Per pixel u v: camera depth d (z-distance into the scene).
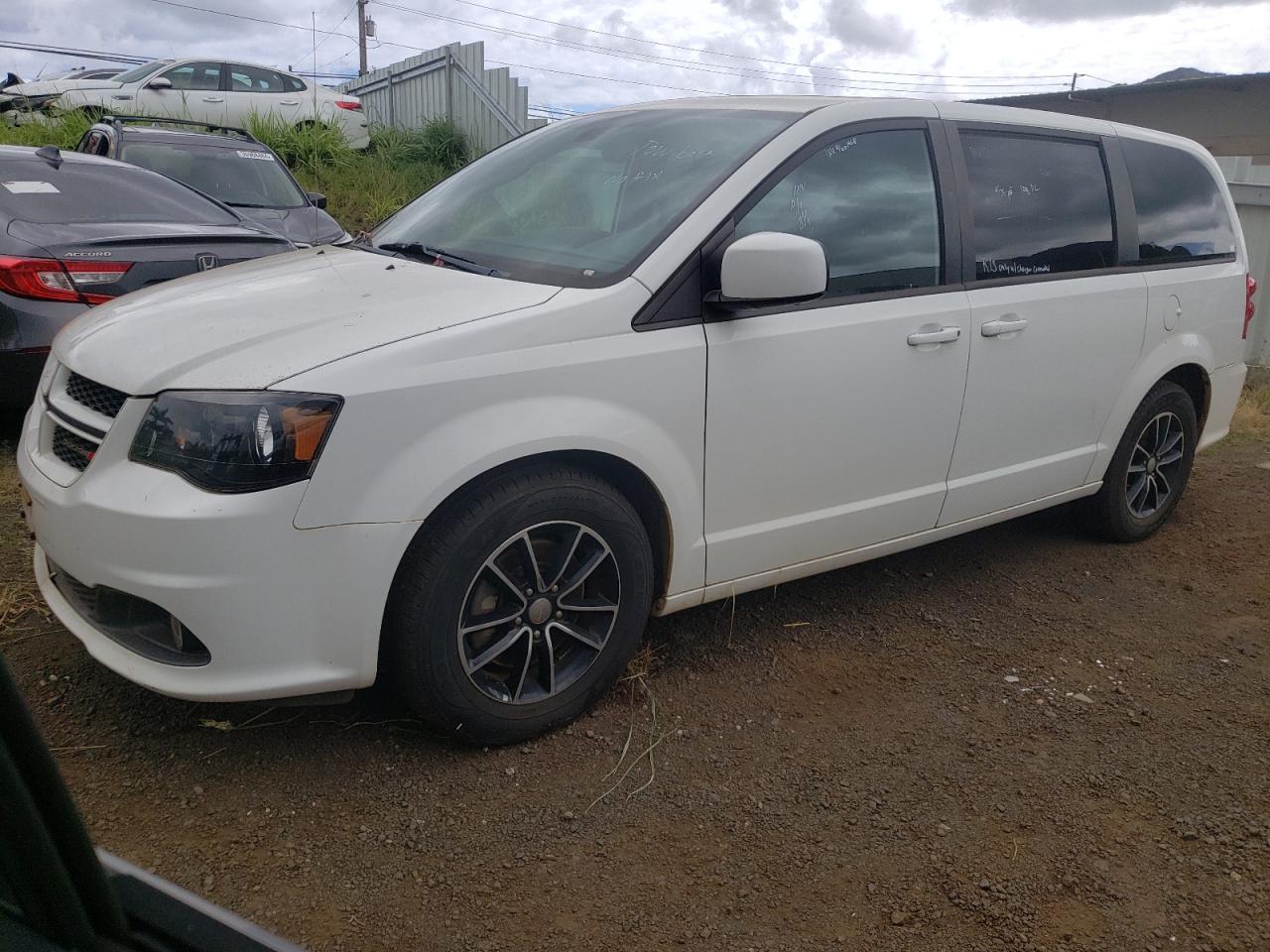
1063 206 3.95
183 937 1.35
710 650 3.43
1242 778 2.85
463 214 3.48
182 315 2.68
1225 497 5.60
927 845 2.51
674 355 2.80
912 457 3.47
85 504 2.36
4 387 4.52
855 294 3.24
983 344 3.55
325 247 3.65
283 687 2.37
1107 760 2.92
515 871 2.34
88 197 5.41
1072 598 4.06
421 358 2.42
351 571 2.35
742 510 3.09
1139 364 4.26
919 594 4.01
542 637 2.78
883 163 3.37
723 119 3.38
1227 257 4.73
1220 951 2.21
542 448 2.57
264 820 2.45
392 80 17.09
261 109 13.99
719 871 2.38
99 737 2.71
